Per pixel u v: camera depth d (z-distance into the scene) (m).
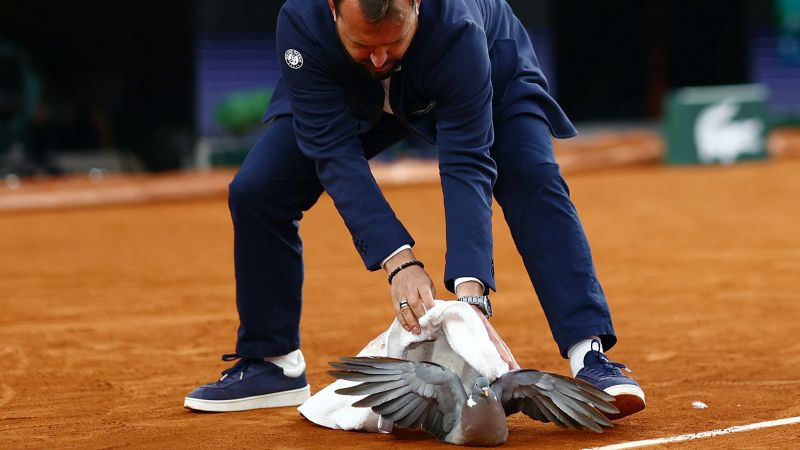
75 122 82.69
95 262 38.50
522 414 16.62
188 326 26.20
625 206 52.91
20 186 67.19
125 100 85.38
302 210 17.09
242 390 17.67
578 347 15.77
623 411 15.30
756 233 42.12
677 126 74.19
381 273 34.44
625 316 26.53
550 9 98.69
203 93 86.62
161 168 85.06
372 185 15.15
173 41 86.00
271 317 17.42
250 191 16.48
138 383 20.27
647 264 35.28
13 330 26.03
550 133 16.41
